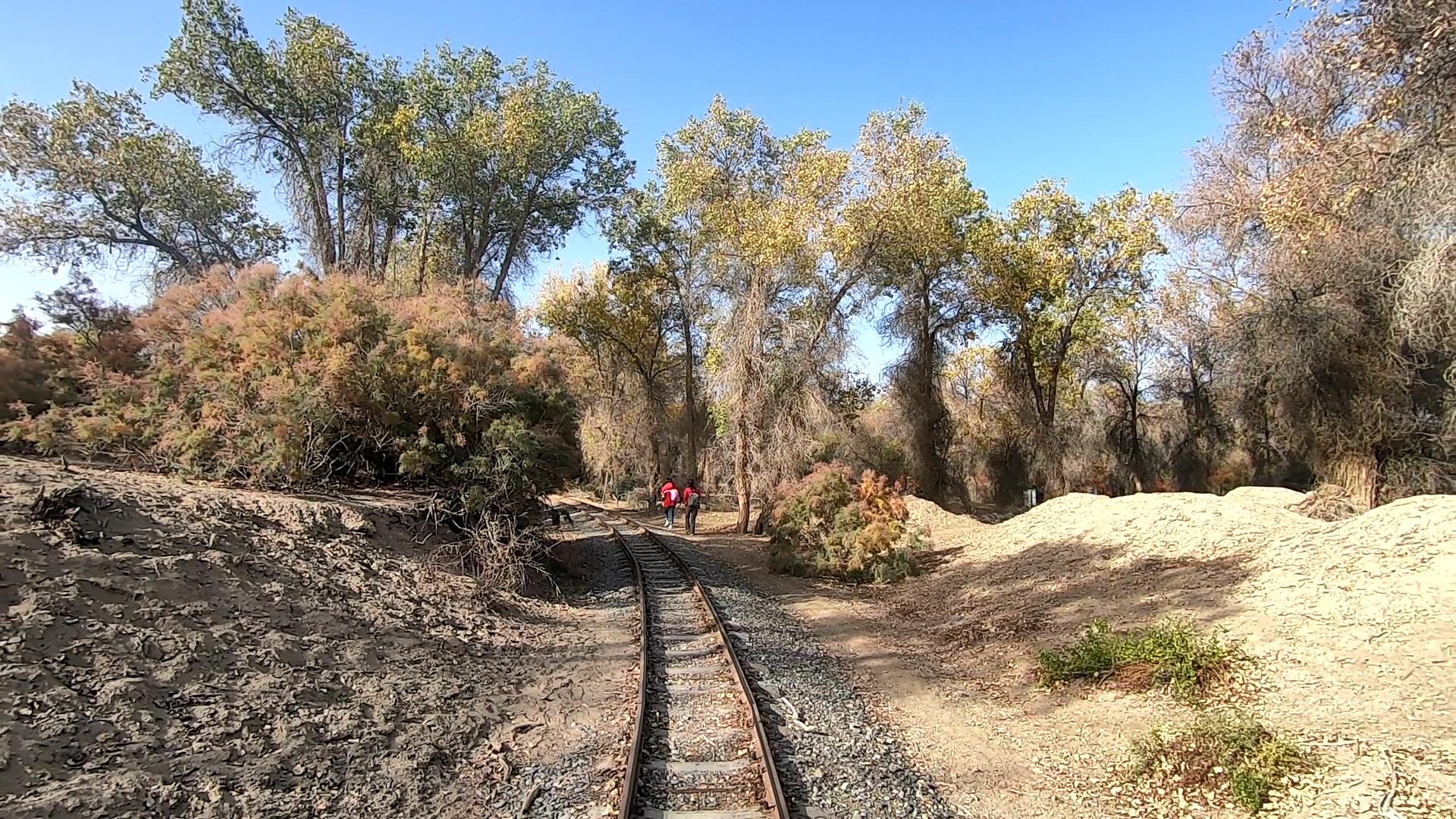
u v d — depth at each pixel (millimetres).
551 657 10281
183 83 27047
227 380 12062
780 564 19641
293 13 28250
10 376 13203
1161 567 12648
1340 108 14078
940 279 33875
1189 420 41188
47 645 5879
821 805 6000
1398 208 12359
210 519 9195
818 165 27109
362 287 14742
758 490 28734
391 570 11062
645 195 34156
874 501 18812
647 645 10508
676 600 14602
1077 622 11102
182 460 11578
